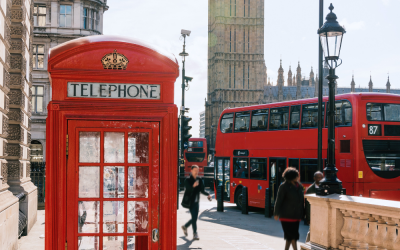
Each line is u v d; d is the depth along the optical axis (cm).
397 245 553
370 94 1483
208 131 11144
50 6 4050
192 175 1135
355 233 635
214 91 10519
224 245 1045
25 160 1223
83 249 451
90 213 452
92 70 455
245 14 10450
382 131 1474
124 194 456
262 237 1202
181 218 1675
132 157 459
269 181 1817
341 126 1513
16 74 1072
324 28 818
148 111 461
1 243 730
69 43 463
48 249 442
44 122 4022
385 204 571
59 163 448
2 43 836
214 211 1964
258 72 10406
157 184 459
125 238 455
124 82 461
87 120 452
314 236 735
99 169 454
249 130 1969
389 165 1468
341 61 828
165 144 462
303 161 1658
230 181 2069
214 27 10700
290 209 814
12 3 1044
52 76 450
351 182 1453
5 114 889
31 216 1215
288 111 1761
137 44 463
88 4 4153
